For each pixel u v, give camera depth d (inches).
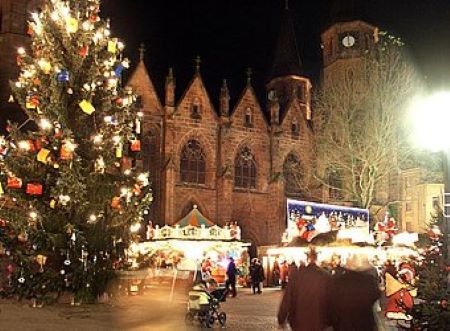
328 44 2778.1
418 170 2657.5
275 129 2475.4
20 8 2018.9
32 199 784.9
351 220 1593.3
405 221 2696.9
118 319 672.4
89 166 814.5
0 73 1963.6
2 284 876.6
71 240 772.6
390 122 2037.4
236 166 2395.4
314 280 368.8
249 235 2369.6
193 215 1758.1
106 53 877.8
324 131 2380.7
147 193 910.4
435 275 452.8
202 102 2359.7
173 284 928.3
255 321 753.6
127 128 893.8
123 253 847.7
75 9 844.6
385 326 572.4
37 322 616.4
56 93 788.6
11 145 805.9
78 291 784.3
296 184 2493.8
